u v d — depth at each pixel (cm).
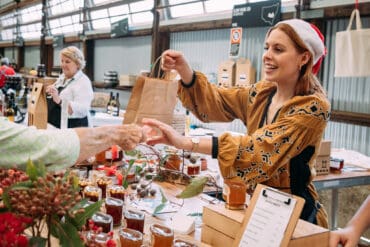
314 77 182
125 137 135
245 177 163
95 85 948
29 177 85
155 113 162
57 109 398
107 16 955
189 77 198
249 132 196
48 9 1246
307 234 131
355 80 435
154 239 133
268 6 506
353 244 140
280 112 172
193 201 204
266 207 125
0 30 1702
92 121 515
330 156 349
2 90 427
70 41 1090
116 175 221
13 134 109
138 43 838
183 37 698
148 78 162
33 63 1404
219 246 144
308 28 173
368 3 403
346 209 432
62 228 87
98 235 99
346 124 443
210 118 208
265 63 177
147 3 817
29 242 82
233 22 554
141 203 194
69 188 87
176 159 246
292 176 173
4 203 84
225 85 553
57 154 112
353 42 360
